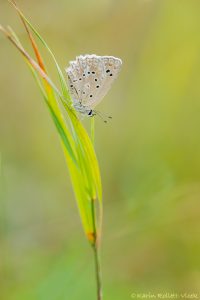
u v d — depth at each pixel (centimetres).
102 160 69
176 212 54
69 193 68
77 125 32
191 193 55
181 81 69
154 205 54
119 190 63
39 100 72
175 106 70
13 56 67
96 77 33
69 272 49
